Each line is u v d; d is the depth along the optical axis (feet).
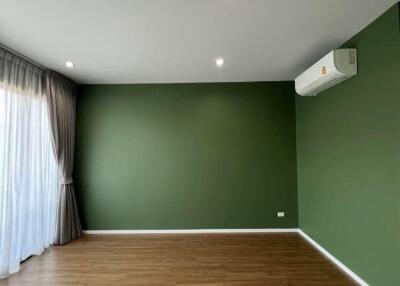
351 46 9.09
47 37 8.87
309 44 9.67
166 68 12.30
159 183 14.74
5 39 8.99
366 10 7.34
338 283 8.86
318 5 7.06
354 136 9.01
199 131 14.76
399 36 6.93
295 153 14.64
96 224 14.66
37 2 6.77
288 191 14.58
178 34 8.75
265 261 10.66
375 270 8.00
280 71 12.96
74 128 14.65
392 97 7.22
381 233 7.71
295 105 14.66
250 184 14.64
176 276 9.43
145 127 14.85
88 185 14.73
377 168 7.86
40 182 11.64
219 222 14.60
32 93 11.29
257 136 14.70
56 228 12.81
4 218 9.48
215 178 14.69
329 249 10.92
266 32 8.66
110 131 14.85
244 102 14.75
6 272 9.36
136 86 14.90
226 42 9.43
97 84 14.93
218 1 6.79
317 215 12.07
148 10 7.20
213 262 10.61
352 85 9.09
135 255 11.39
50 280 9.20
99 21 7.81
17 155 10.23
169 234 14.37
